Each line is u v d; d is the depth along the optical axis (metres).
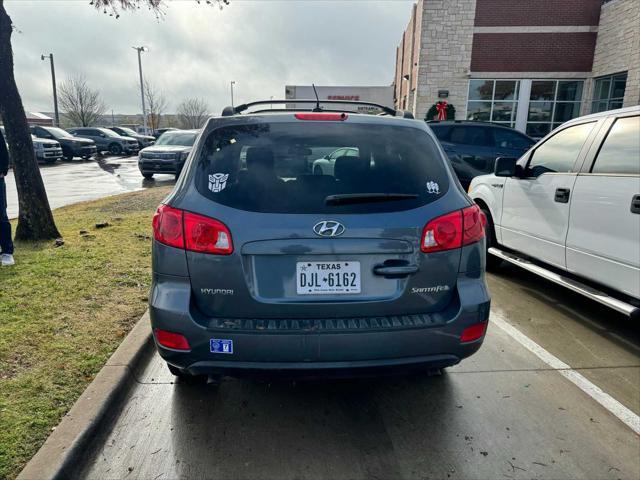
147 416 2.71
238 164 2.41
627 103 15.70
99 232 6.99
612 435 2.58
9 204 10.64
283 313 2.28
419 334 2.32
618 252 3.54
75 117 50.28
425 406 2.85
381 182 2.42
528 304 4.59
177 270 2.31
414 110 19.94
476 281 2.49
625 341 3.76
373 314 2.32
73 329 3.59
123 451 2.41
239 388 3.04
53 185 14.56
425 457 2.39
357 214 2.30
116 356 3.15
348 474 2.27
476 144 9.66
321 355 2.26
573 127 4.35
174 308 2.28
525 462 2.36
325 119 2.61
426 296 2.38
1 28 5.61
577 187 4.00
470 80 18.31
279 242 2.24
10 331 3.50
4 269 4.98
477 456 2.40
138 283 4.71
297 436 2.55
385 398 2.93
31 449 2.27
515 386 3.08
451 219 2.40
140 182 15.55
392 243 2.31
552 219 4.32
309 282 2.28
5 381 2.83
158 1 7.55
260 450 2.44
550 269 4.49
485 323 2.47
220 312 2.30
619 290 3.56
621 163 3.65
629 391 3.03
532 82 18.09
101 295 4.33
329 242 2.26
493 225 5.47
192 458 2.37
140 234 6.93
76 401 2.66
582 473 2.29
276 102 3.41
